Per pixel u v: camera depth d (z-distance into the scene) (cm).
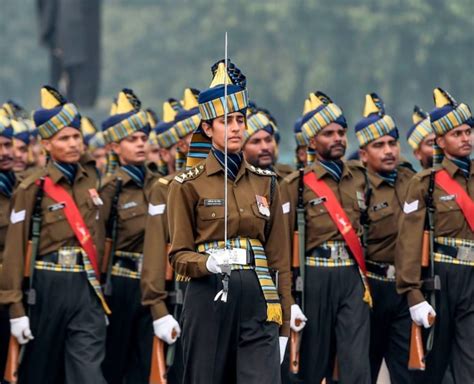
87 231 3634
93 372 3575
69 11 7188
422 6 12800
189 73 15175
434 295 3603
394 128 3884
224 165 2931
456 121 3603
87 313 3616
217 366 2930
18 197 3597
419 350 3619
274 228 2989
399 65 13012
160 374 3678
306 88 13700
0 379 3716
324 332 3666
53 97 3653
